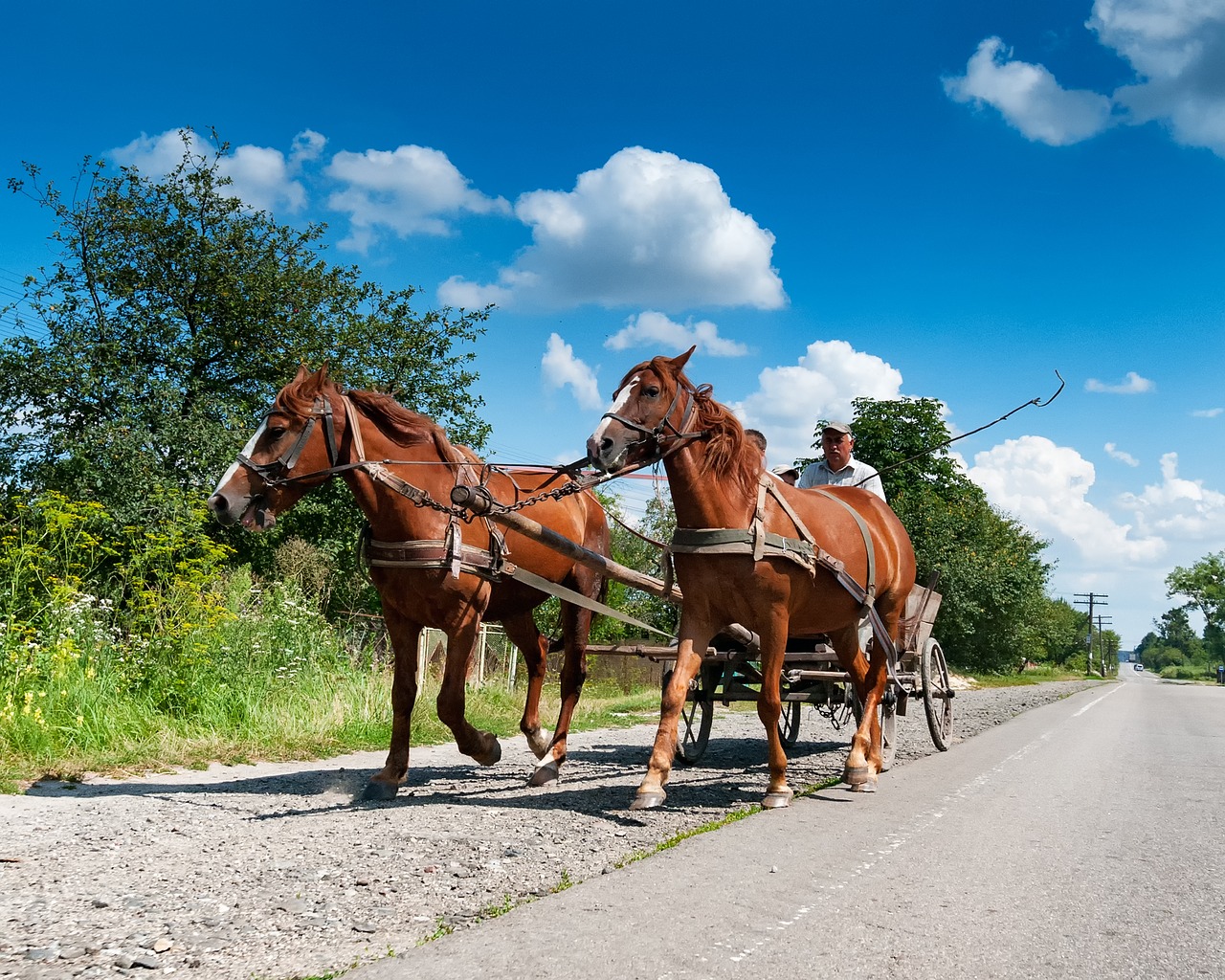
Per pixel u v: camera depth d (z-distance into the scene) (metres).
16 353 16.91
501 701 13.28
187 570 10.41
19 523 9.55
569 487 5.62
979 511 39.44
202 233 19.97
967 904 3.62
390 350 21.11
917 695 9.02
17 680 7.52
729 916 3.39
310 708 9.51
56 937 3.13
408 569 5.84
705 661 7.93
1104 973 2.92
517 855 4.34
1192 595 110.38
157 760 7.26
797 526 6.04
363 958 2.96
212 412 18.03
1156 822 5.41
